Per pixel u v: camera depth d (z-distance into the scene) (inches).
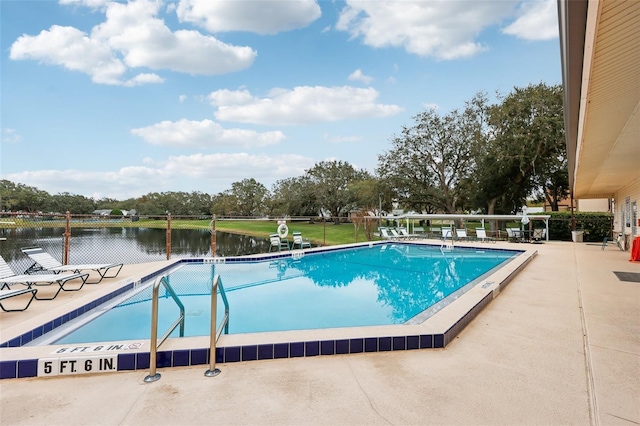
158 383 97.2
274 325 193.9
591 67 123.5
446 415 79.6
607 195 703.1
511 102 840.3
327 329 130.4
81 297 197.5
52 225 359.9
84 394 90.9
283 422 77.4
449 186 1027.9
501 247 540.4
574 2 80.4
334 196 1628.9
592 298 199.3
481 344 127.6
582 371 102.7
